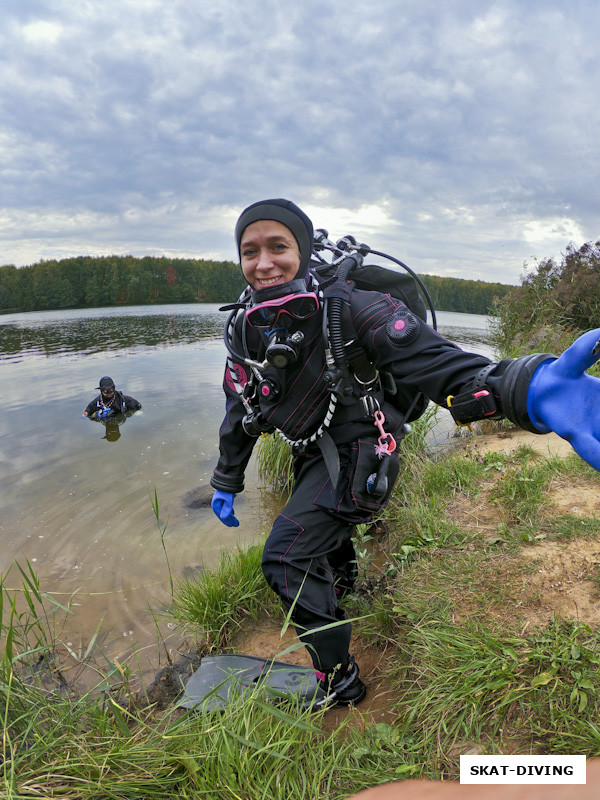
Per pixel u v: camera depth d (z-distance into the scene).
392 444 1.88
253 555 2.87
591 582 2.21
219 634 2.58
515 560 2.46
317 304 1.78
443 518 3.03
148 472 4.77
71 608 2.89
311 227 1.95
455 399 1.54
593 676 1.71
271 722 1.77
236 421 2.18
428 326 1.74
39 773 1.49
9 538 3.64
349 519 1.90
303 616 1.91
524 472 3.22
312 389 1.87
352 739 1.77
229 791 1.47
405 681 2.04
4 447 5.52
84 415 6.63
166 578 3.15
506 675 1.79
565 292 7.04
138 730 1.76
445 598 2.29
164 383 8.41
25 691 1.81
